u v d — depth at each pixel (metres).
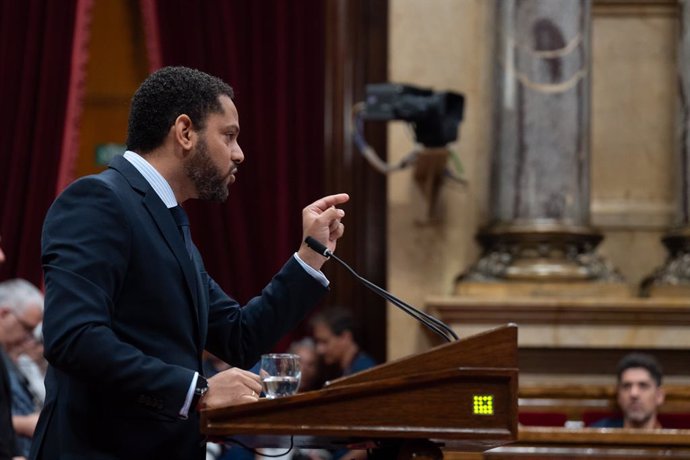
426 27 18.86
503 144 17.80
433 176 18.27
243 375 6.76
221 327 7.80
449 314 17.34
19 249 19.47
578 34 17.77
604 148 19.28
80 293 6.68
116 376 6.56
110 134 20.11
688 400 16.77
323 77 19.86
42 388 14.41
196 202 19.30
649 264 18.97
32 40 19.75
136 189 7.23
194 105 7.43
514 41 17.78
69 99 19.70
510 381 6.09
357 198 19.92
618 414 16.73
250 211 19.34
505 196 17.77
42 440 7.02
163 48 19.48
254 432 5.99
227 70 19.47
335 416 6.03
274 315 7.76
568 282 17.47
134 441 6.89
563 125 17.62
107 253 6.85
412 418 6.05
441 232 18.55
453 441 6.21
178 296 7.17
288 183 19.45
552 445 12.77
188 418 7.11
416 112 16.81
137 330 7.01
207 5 19.55
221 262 19.19
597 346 17.34
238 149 7.61
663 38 19.38
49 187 19.61
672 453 12.60
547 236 17.56
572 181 17.66
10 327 14.30
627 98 19.34
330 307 18.39
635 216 19.05
